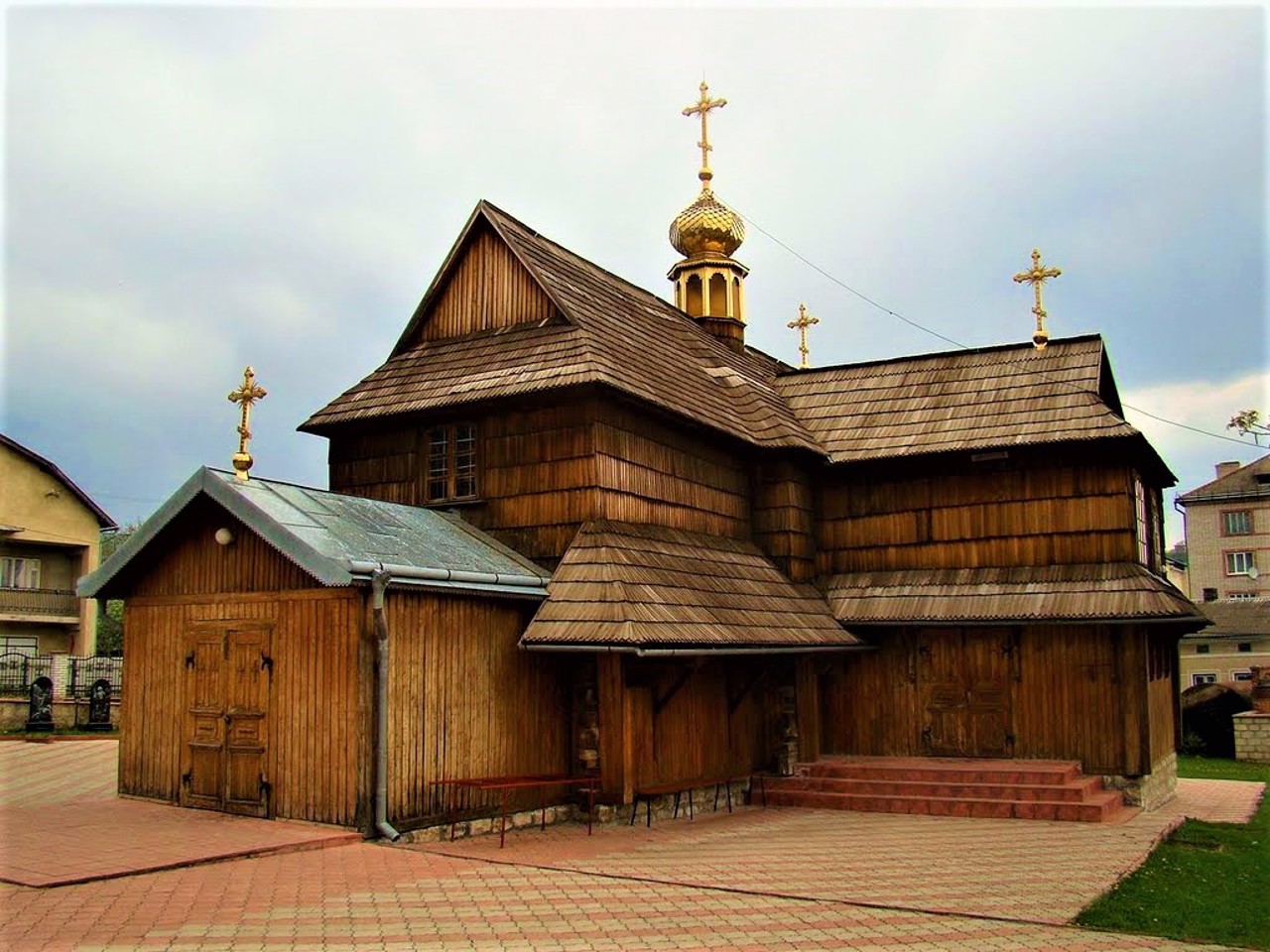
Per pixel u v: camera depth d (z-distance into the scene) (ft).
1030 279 77.10
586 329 60.54
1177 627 71.51
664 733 55.98
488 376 59.82
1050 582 65.87
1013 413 70.69
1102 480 66.49
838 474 74.13
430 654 47.26
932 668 68.85
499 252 65.72
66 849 39.24
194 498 48.06
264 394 50.57
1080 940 32.86
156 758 50.39
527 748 51.85
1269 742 101.04
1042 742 65.26
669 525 62.23
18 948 28.40
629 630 48.93
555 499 57.41
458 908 34.06
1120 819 57.72
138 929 30.37
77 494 140.87
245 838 41.68
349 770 43.96
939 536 70.64
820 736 70.54
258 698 47.01
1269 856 50.78
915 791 61.16
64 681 107.65
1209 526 198.90
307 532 45.42
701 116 93.76
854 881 40.24
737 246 92.53
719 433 65.31
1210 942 33.83
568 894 36.45
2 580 134.62
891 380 79.05
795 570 70.13
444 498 61.16
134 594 52.26
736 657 62.13
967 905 36.68
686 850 46.37
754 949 30.89
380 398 63.00
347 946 29.58
